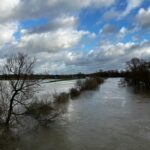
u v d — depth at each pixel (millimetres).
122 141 13781
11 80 15266
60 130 16031
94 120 19078
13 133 14664
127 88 49656
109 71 149500
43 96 29750
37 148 12695
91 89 49031
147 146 12875
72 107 25469
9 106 15367
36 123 17188
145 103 27359
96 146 12977
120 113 21828
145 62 53281
